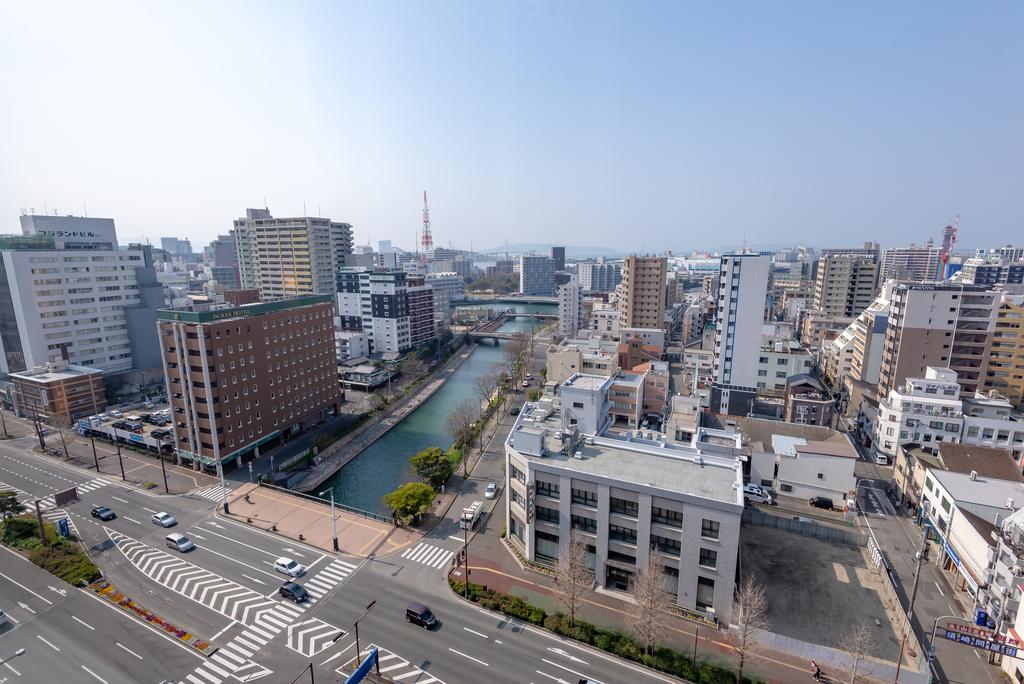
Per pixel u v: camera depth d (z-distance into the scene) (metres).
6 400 119.25
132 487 79.94
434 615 51.72
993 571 50.78
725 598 50.06
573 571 49.03
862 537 65.50
